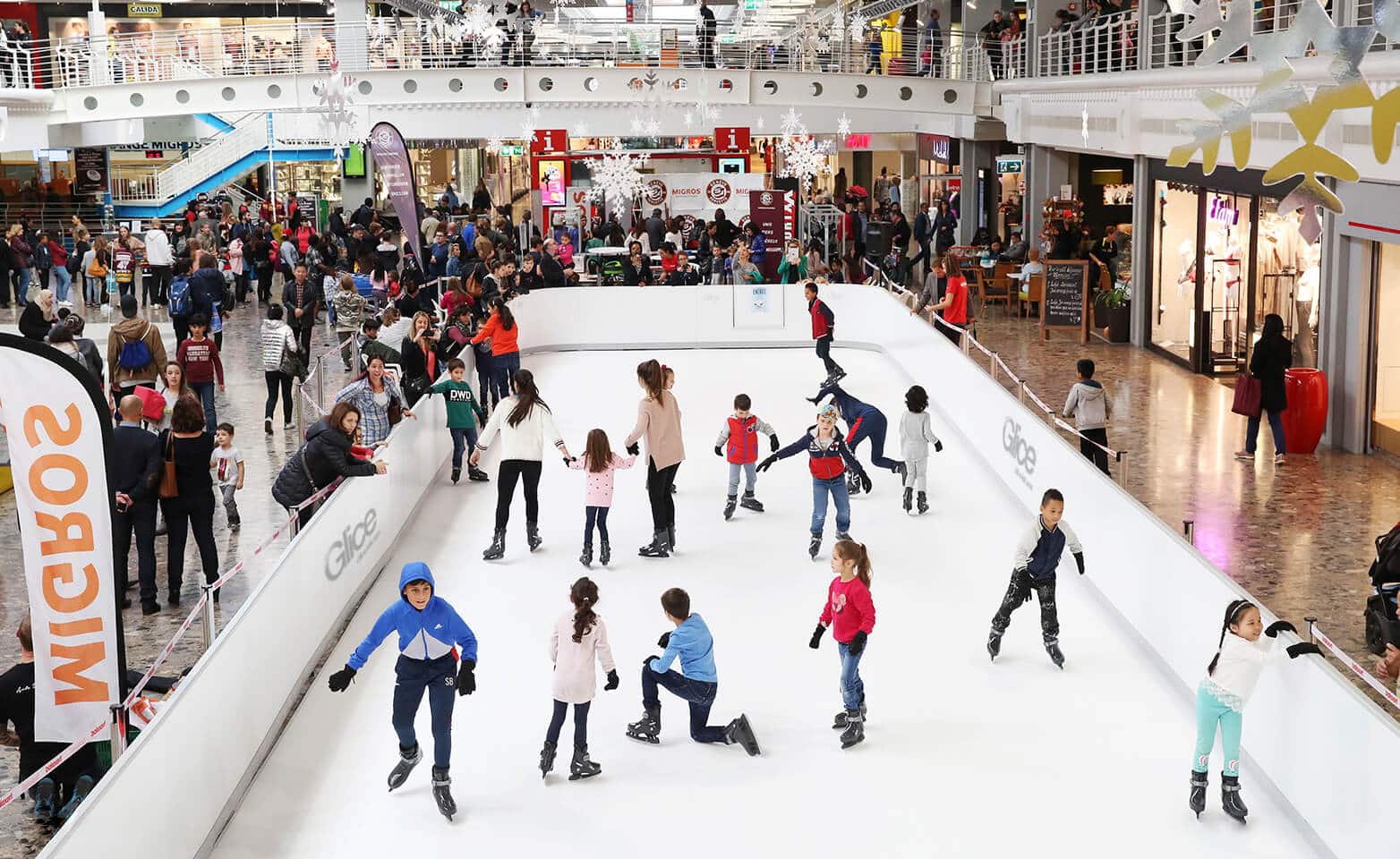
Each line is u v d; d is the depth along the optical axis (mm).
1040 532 9469
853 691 8453
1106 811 7695
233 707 7793
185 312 19344
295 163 40781
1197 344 20438
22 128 27984
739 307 22859
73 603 7543
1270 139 16406
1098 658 9820
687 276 25453
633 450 11844
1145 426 17016
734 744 8531
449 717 7746
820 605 10852
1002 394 14109
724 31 33188
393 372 14719
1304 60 14297
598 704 9141
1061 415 17328
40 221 33500
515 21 29781
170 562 10680
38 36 38812
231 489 12383
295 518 10062
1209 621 8656
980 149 32062
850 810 7730
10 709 7590
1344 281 15695
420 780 8164
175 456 10523
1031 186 28094
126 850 6223
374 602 11023
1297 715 7398
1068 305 23500
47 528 7469
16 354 7285
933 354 17891
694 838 7449
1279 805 7652
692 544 12422
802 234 32906
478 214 32094
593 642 8016
